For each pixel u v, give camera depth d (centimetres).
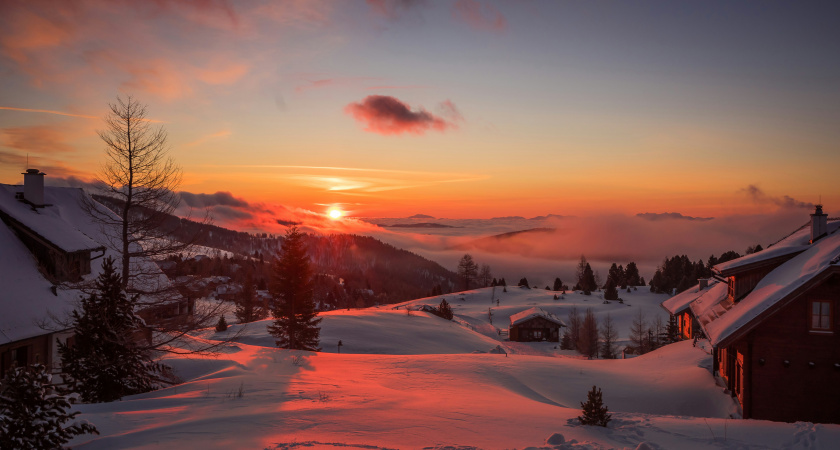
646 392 2323
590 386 2441
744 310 1917
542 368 2786
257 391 1634
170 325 2105
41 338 2077
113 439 991
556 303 12581
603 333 7650
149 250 2053
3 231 2230
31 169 2508
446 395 1897
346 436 1067
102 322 1686
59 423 928
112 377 1655
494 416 1423
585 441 1169
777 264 2119
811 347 1786
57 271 2275
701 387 2303
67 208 2905
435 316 7519
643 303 12469
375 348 4891
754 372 1839
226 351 2903
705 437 1282
